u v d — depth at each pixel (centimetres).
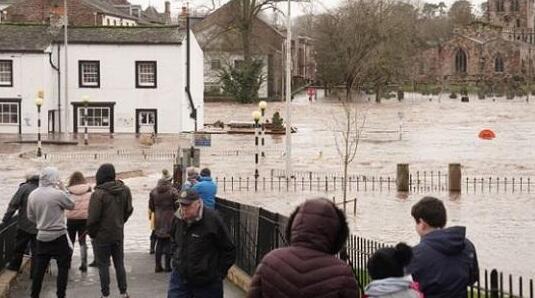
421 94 14388
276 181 4178
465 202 3494
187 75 7469
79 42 7269
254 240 1588
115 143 6412
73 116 7331
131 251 2131
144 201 3394
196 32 11469
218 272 1157
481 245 2495
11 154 5538
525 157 5391
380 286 739
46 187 1456
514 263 2197
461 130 7544
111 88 7312
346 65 11762
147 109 7331
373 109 10250
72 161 5100
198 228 1139
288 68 4203
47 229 1443
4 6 13812
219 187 3962
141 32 7350
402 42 12500
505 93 14125
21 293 1573
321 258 710
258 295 720
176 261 1155
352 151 5359
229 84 11119
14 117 7200
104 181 1477
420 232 879
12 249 1788
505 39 18575
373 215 3105
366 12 11838
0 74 7175
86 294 1557
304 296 700
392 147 6028
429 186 4022
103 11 11694
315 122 8344
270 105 10656
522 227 2847
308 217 716
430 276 845
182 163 2747
